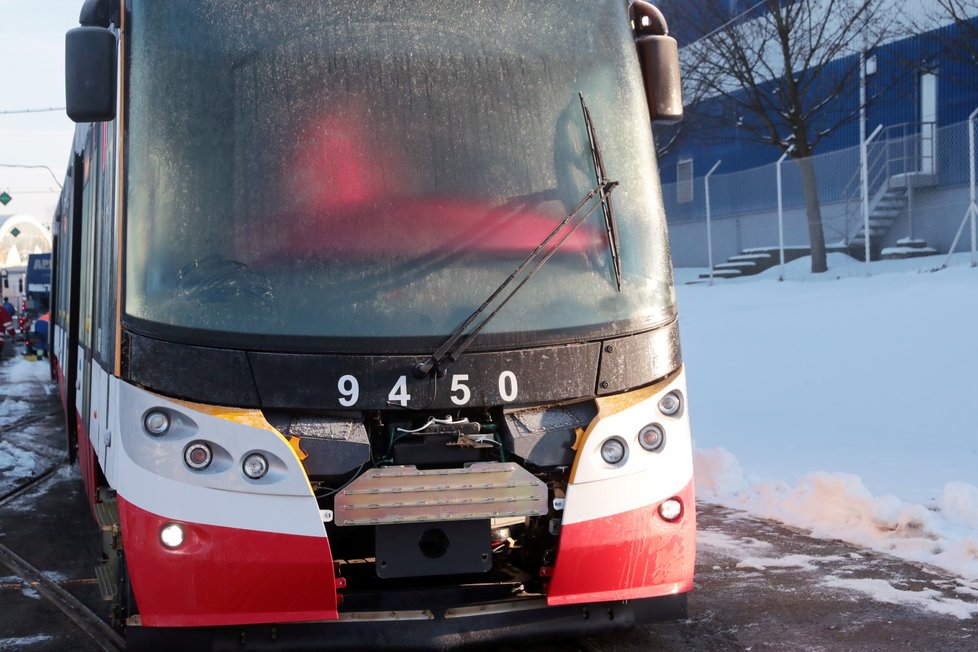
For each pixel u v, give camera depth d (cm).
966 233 1975
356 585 522
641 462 513
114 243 557
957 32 2341
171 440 488
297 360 494
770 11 2417
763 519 837
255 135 526
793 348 1459
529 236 532
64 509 970
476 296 516
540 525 521
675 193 2714
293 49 538
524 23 566
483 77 550
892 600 626
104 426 589
